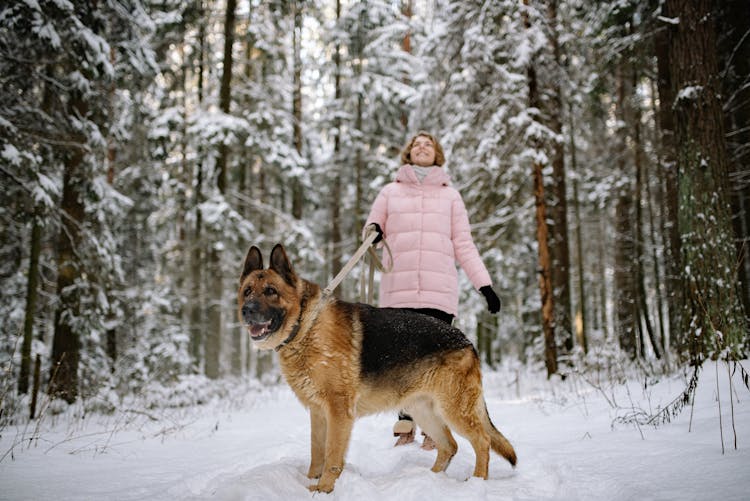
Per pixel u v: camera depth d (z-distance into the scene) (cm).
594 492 266
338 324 329
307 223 1803
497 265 1366
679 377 549
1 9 707
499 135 1025
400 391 335
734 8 853
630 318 1309
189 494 289
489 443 333
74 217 870
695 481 256
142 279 1520
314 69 1758
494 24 1012
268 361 1875
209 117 1315
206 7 1491
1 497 276
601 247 2133
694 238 579
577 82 1245
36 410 669
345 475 310
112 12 922
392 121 1723
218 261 1420
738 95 850
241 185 1642
